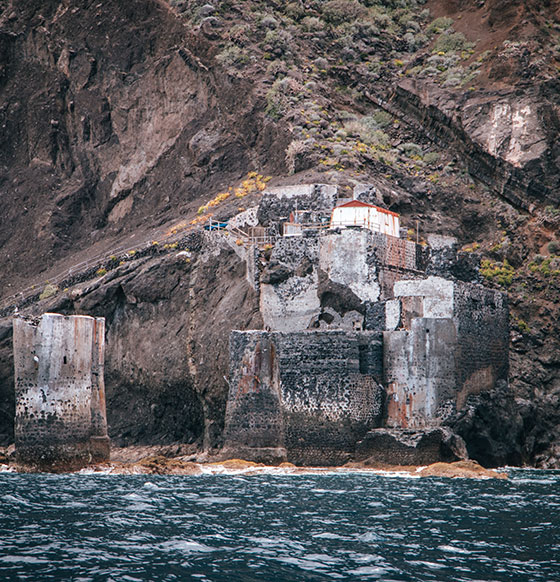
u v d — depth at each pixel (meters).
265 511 119.19
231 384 190.38
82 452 174.25
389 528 107.44
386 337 184.50
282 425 183.38
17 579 81.75
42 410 171.75
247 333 189.62
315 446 180.12
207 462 198.12
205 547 95.25
